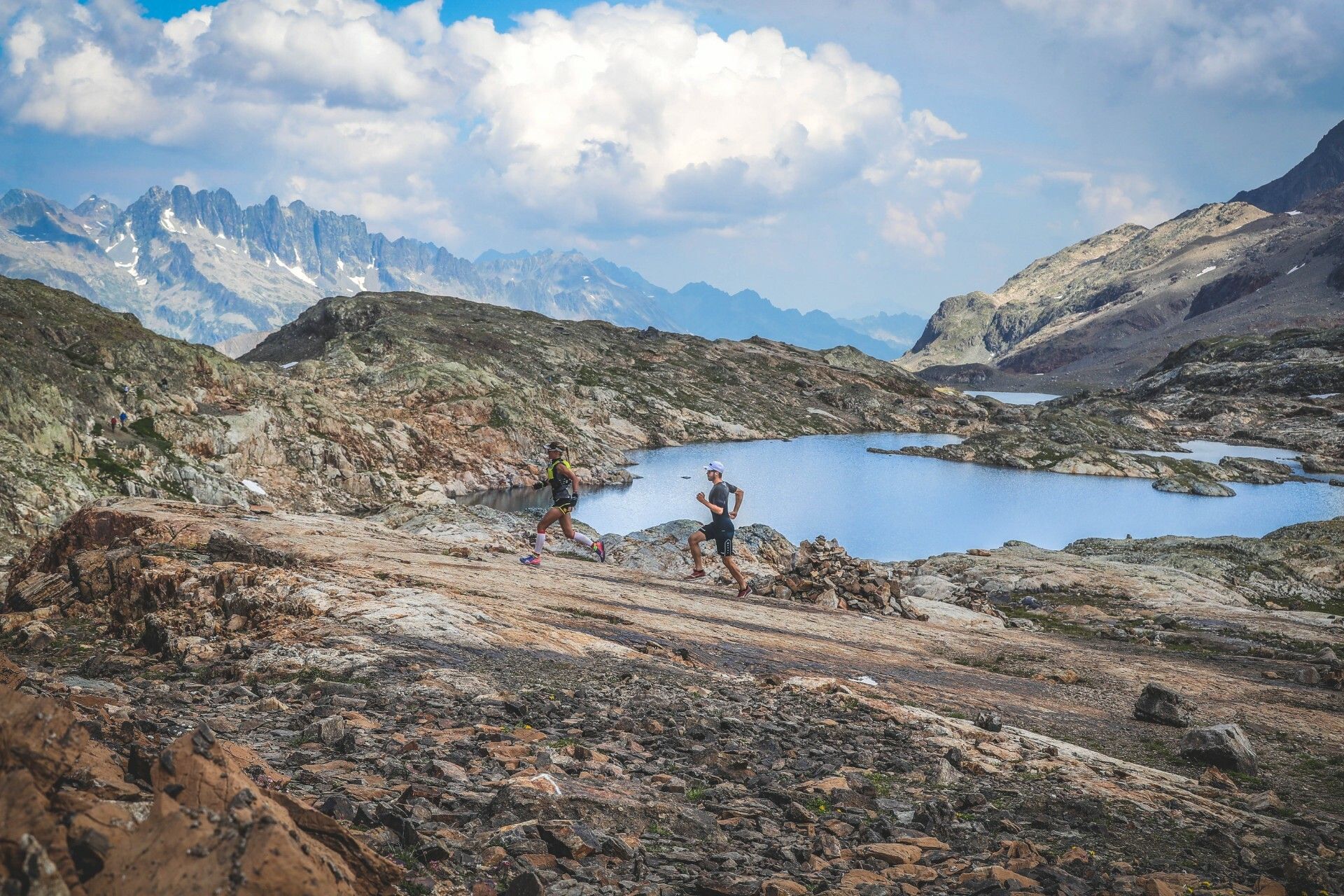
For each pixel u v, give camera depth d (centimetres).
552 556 2809
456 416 11738
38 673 1017
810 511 9575
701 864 615
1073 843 866
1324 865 890
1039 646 2622
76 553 1827
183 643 1273
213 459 7238
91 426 6347
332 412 9075
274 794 397
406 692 1097
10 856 263
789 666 1775
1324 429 19038
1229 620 3534
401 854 512
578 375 18188
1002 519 9450
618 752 941
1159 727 1772
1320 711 2014
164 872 287
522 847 575
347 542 2219
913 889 610
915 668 2036
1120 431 18550
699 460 14338
